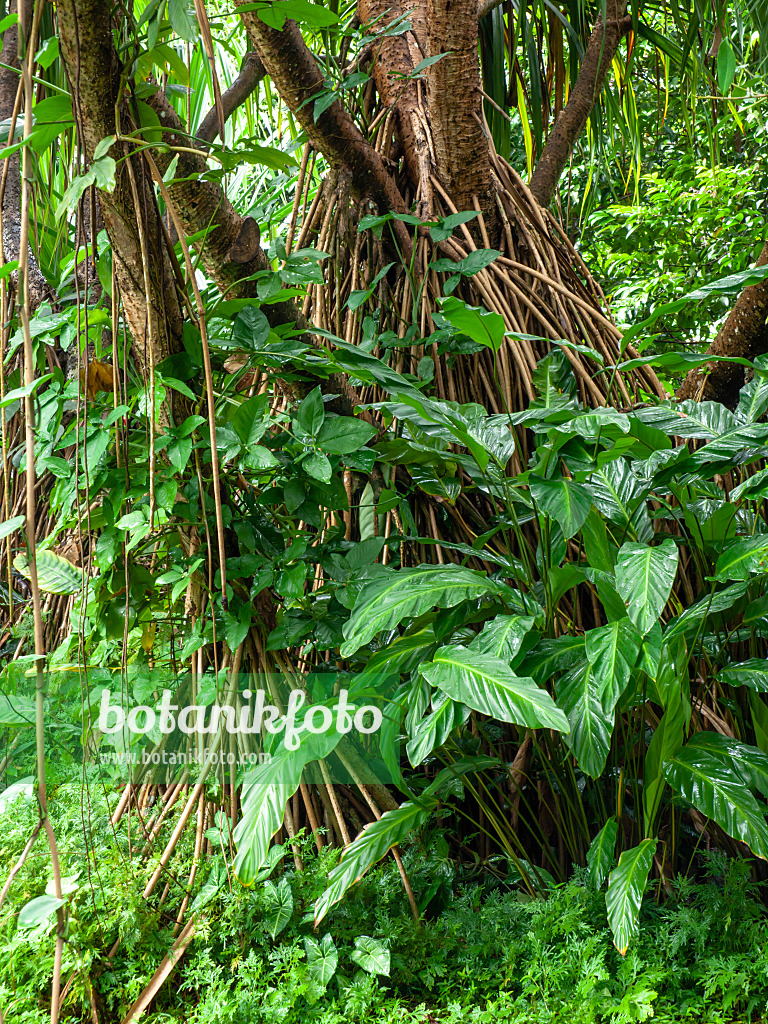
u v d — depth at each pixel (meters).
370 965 1.35
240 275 1.62
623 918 1.24
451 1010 1.27
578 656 1.45
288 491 1.54
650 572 1.29
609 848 1.41
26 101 0.91
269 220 2.55
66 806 1.67
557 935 1.42
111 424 1.39
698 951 1.36
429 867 1.59
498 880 1.68
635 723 1.72
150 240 1.33
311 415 1.52
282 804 1.29
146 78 1.39
